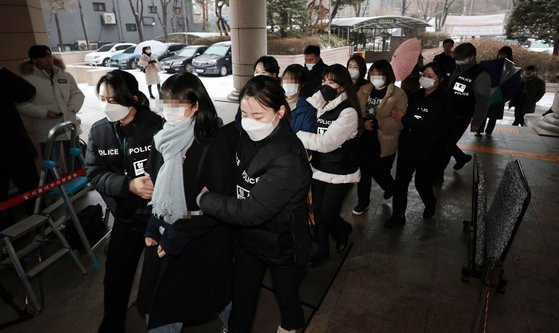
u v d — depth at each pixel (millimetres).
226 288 1814
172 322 1720
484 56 17953
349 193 4348
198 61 16828
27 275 2498
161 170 1581
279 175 1513
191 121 1590
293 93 2809
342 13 49156
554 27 16953
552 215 3754
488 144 6191
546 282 2744
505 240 1809
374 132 3482
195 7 43062
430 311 2461
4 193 3246
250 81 1519
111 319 2025
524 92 7570
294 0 20469
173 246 1585
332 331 2301
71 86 4008
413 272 2871
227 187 1661
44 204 3686
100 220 3352
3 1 4031
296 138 1628
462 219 3693
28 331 2338
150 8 36812
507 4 41969
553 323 2354
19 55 4254
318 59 4410
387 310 2471
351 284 2736
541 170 4984
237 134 2207
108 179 1875
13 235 2418
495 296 2602
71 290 2705
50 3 25953
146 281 1731
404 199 3434
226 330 2133
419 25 25719
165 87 1539
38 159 4449
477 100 4070
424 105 3104
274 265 1726
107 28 33938
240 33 9312
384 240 3328
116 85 1746
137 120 1875
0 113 3113
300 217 1687
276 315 2414
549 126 6922
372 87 3373
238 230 1802
